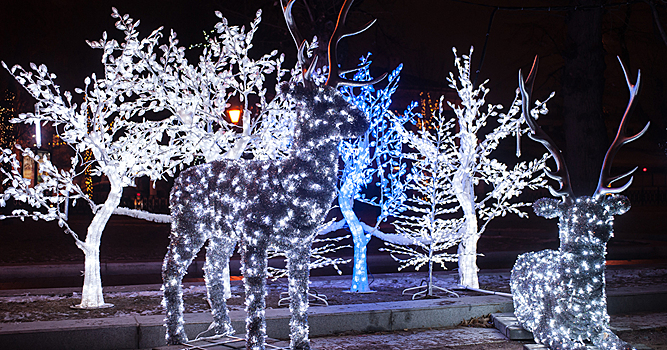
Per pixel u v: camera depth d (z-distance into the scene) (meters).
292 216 4.85
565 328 5.12
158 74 7.32
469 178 7.89
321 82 5.70
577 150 13.37
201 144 7.34
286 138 7.50
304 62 5.21
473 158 7.79
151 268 11.52
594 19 13.20
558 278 5.14
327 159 4.91
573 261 5.08
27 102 21.52
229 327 5.59
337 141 4.97
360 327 6.07
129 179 6.70
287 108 7.31
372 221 20.44
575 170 13.41
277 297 7.34
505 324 5.95
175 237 5.43
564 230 5.25
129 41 6.80
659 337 5.88
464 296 7.11
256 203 4.94
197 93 7.26
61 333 5.14
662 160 32.50
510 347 5.49
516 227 21.31
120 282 10.33
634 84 5.32
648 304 7.12
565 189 5.25
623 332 6.07
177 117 7.31
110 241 16.02
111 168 6.55
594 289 5.05
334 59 5.09
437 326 6.34
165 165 7.23
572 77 13.46
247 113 7.53
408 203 16.12
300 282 5.04
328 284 8.51
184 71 7.32
